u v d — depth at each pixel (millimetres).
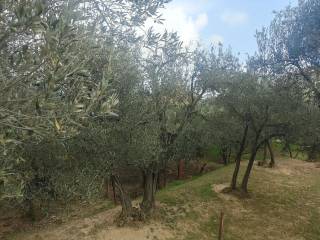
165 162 20438
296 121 19969
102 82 5688
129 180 32250
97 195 15234
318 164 34469
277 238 19047
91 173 14461
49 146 12469
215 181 26562
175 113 18953
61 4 5547
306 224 20594
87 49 6344
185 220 19828
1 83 4898
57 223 19734
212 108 25453
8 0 4594
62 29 4609
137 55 13109
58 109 5082
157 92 16344
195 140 29578
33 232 18750
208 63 20328
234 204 22500
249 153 41781
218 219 20531
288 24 16625
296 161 36156
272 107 20203
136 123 15523
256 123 22734
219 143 32656
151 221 19094
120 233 17812
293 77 17766
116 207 22094
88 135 13531
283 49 17156
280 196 24328
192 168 40156
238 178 27672
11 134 5371
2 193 7453
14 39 5082
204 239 18344
